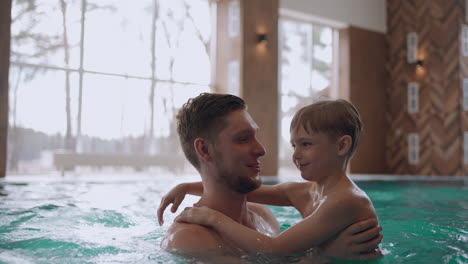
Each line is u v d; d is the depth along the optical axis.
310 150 1.27
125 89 11.15
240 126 1.19
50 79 10.40
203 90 11.89
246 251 1.17
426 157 11.89
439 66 11.72
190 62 11.78
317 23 12.27
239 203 1.28
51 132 10.47
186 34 11.74
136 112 11.28
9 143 10.09
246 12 10.16
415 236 1.74
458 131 11.27
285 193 1.52
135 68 11.27
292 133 1.33
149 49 11.41
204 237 1.19
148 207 2.83
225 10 10.93
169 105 11.60
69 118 10.59
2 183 5.39
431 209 2.94
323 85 12.59
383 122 12.75
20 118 10.18
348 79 12.28
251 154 1.20
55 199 3.35
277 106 10.38
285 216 2.47
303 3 11.44
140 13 11.30
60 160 9.07
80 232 1.83
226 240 1.20
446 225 2.08
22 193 3.92
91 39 10.84
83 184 5.64
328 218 1.18
